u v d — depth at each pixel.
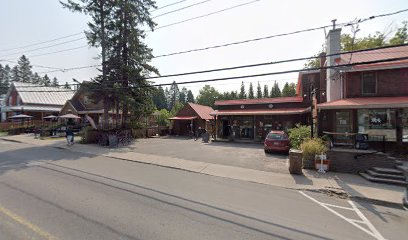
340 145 14.73
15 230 4.91
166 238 4.85
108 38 23.69
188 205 6.88
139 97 25.77
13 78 79.50
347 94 15.40
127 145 21.41
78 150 17.69
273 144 16.89
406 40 29.88
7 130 33.28
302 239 5.16
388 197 8.33
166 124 41.69
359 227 5.98
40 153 16.06
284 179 10.49
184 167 12.43
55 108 39.22
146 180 9.59
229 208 6.81
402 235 5.62
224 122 28.81
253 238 5.05
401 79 14.28
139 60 24.98
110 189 8.08
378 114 14.50
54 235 4.75
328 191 9.02
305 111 22.42
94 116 34.31
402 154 13.35
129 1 24.00
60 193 7.41
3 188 7.77
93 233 4.91
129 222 5.54
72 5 21.64
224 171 11.73
